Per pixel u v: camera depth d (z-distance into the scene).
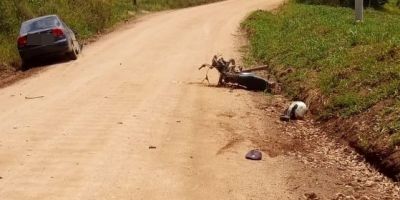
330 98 9.98
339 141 8.57
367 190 6.75
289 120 9.94
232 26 26.20
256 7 37.09
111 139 8.66
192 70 15.16
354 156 7.93
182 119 9.84
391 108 8.21
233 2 42.94
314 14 24.56
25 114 10.64
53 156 7.93
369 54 11.25
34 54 17.61
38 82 14.60
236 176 7.14
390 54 10.68
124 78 14.16
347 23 18.91
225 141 8.61
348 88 9.95
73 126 9.50
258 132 9.20
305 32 17.95
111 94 12.12
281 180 7.04
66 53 17.97
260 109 10.74
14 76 16.50
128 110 10.53
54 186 6.81
